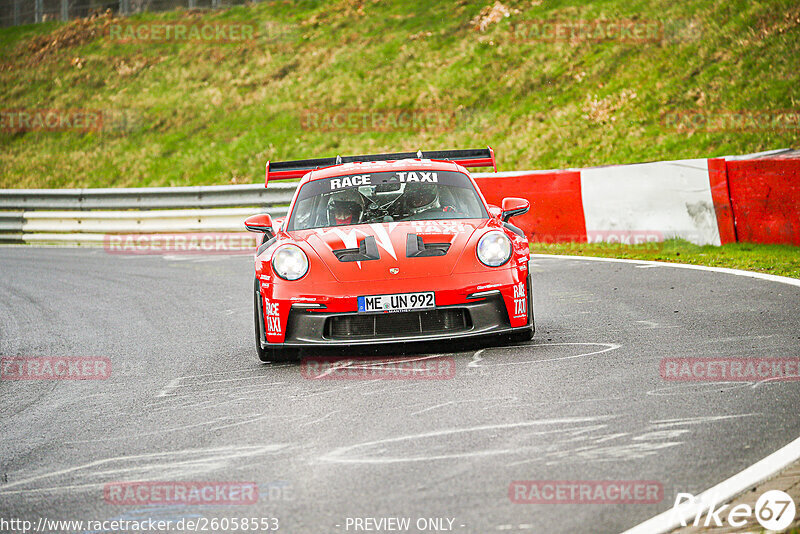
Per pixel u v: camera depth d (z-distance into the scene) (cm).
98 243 6425
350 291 2117
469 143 7581
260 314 2241
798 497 1184
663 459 1354
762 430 1461
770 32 7025
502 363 2067
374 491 1295
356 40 10369
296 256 2216
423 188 2547
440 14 10350
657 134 6562
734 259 3659
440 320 2139
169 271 4694
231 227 5975
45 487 1450
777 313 2455
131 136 9744
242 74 10375
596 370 1942
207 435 1677
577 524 1131
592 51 8219
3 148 10119
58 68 11719
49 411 1998
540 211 4869
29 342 2953
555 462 1370
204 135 9306
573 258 4178
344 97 9119
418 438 1541
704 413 1577
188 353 2552
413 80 9006
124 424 1817
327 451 1509
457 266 2161
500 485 1283
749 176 3925
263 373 2181
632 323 2470
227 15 12106
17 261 5525
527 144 7212
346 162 2848
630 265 3759
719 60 7106
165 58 11344
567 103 7619
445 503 1227
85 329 3123
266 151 8500
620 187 4481
